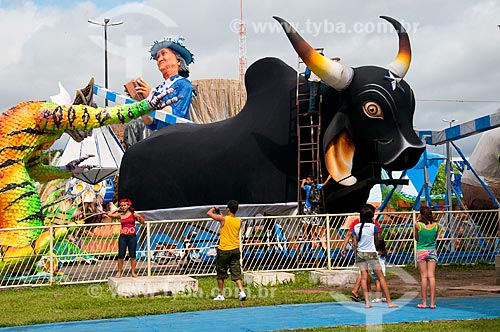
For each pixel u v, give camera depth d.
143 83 22.52
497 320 8.34
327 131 14.88
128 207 12.95
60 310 10.18
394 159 14.52
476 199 21.42
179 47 23.83
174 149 16.53
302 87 15.48
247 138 15.72
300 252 14.52
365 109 14.73
